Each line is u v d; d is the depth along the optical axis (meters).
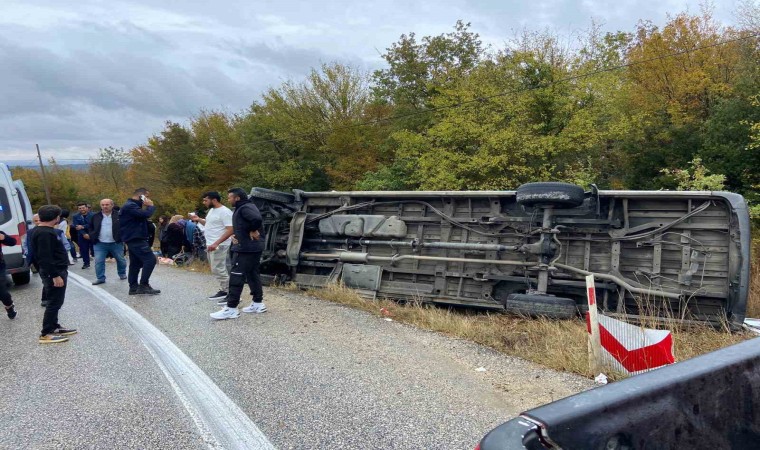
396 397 4.27
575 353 5.23
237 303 6.94
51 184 53.03
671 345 4.57
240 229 6.89
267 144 32.66
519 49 20.81
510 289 7.97
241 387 4.48
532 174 18.14
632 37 26.94
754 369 1.78
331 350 5.54
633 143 20.73
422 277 8.77
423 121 27.17
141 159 43.47
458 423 3.79
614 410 1.42
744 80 18.31
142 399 4.23
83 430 3.69
